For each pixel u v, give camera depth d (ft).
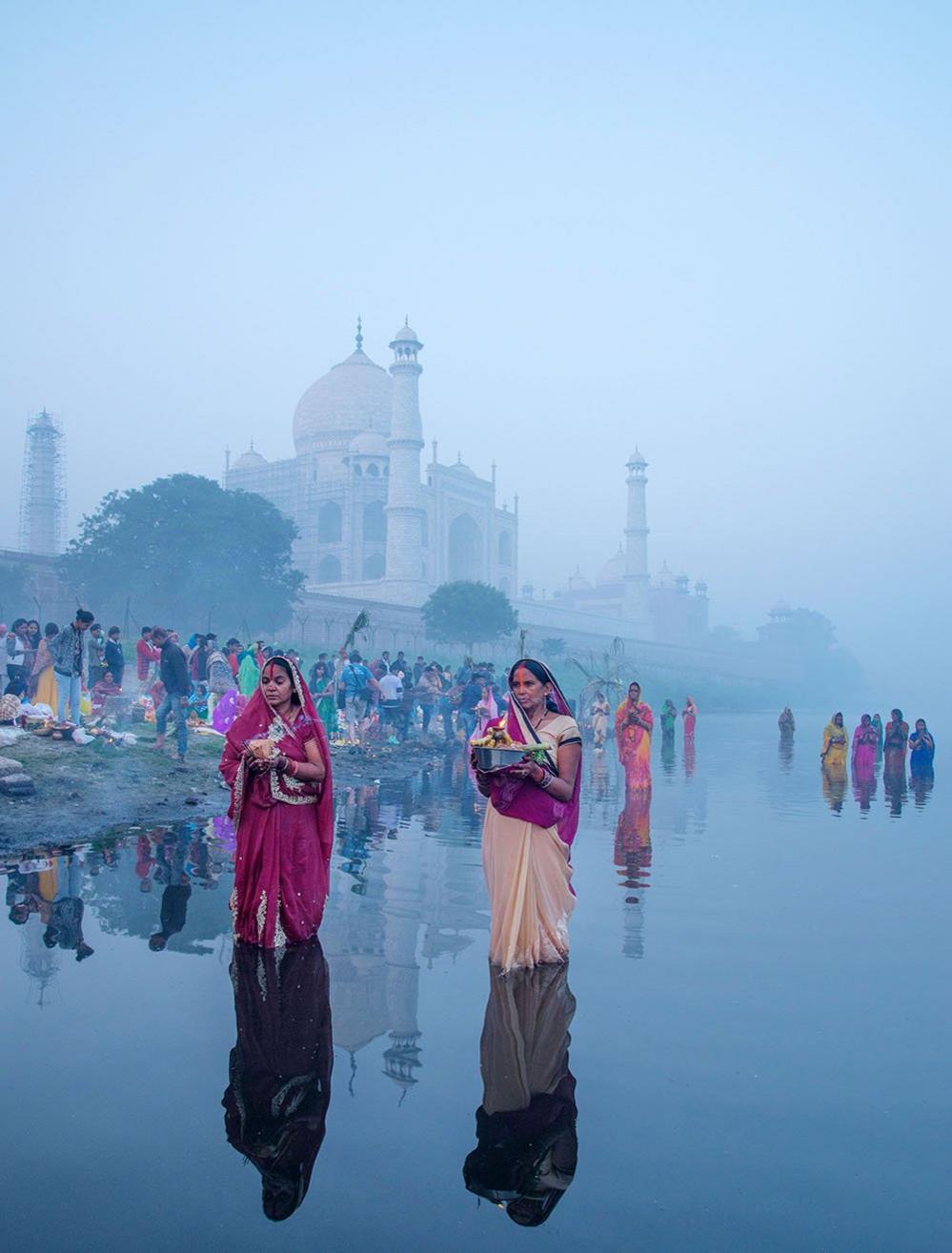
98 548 145.69
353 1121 8.57
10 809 25.46
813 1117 8.74
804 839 25.82
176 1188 7.39
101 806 27.07
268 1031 10.71
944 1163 7.93
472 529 289.74
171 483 151.53
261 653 47.88
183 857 20.88
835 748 53.98
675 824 28.53
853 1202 7.29
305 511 273.33
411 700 62.23
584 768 51.83
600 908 17.07
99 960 13.37
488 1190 7.41
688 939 14.98
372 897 17.61
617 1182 7.58
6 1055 9.95
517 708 13.93
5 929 14.89
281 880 14.30
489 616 191.72
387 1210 7.12
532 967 13.29
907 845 24.72
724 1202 7.26
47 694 40.63
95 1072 9.54
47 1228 6.81
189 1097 9.01
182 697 37.24
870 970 13.32
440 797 34.24
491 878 13.66
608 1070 9.75
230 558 148.66
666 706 76.48
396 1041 10.50
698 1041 10.58
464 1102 8.96
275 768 14.12
